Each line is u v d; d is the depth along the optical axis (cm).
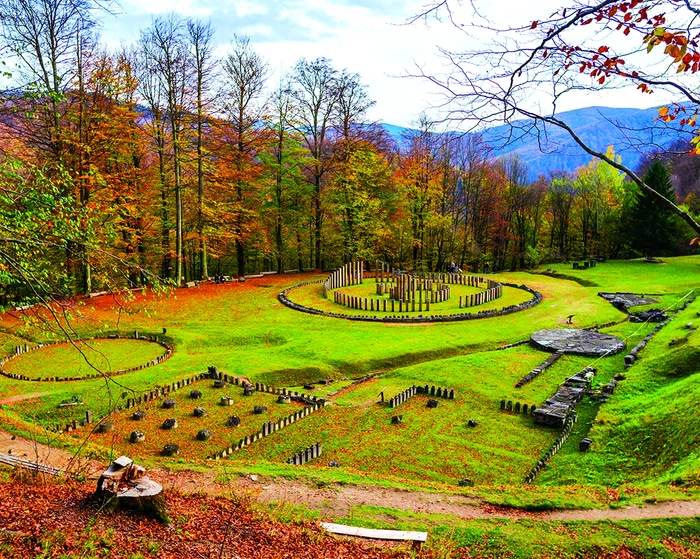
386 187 5525
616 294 4225
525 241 6906
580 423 2070
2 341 2623
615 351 2828
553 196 6850
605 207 6438
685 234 5769
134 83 3697
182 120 4097
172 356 2762
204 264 4584
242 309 3722
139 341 2956
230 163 4662
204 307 3691
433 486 1372
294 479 1344
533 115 596
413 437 1977
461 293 4462
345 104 5091
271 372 2561
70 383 2302
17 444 1443
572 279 5106
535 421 2116
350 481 1348
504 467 1756
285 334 3181
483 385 2469
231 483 1285
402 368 2706
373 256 5631
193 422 2033
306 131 5209
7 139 1853
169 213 4566
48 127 2991
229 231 4681
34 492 995
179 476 1316
